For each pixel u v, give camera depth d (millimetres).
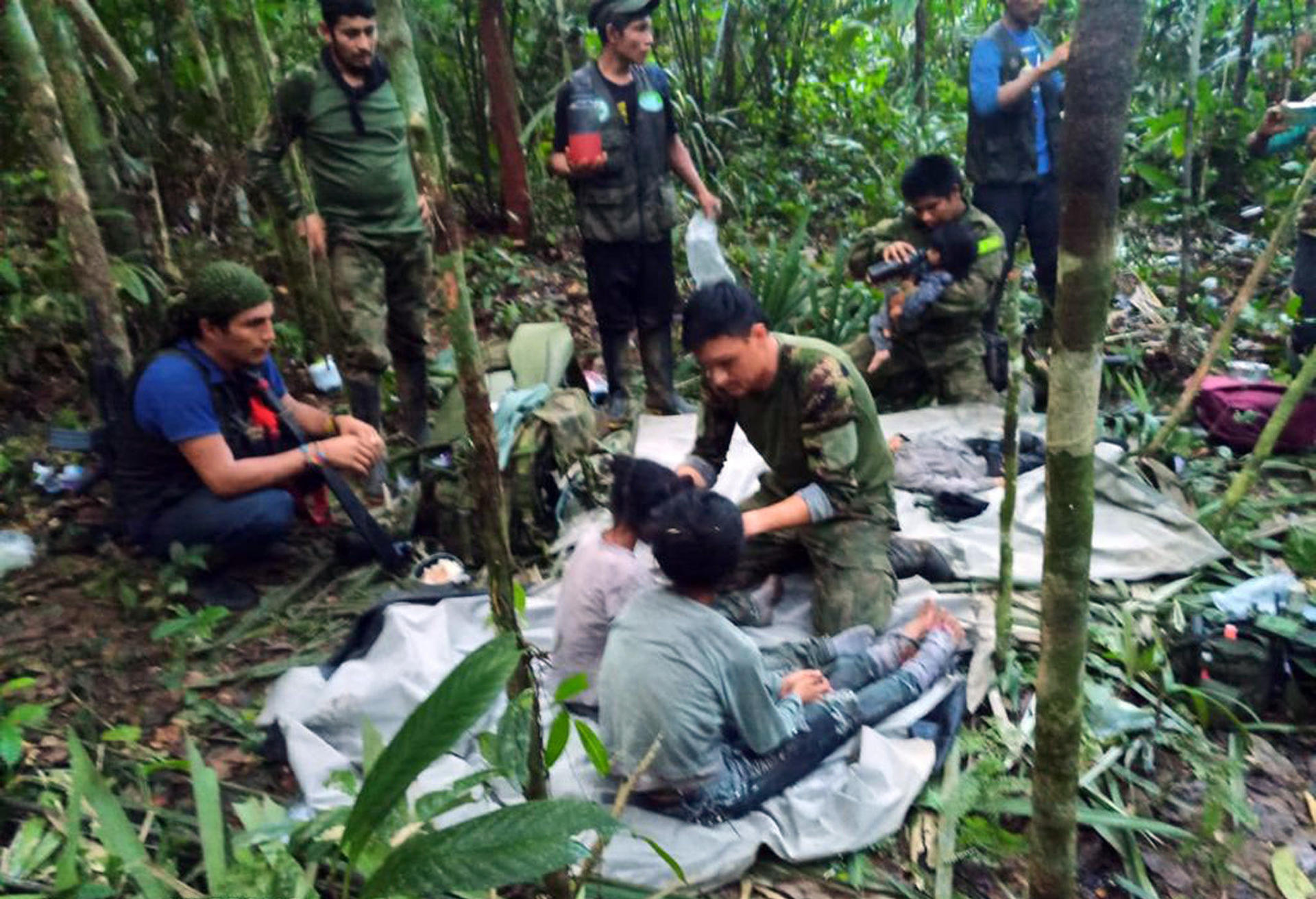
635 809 2438
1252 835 2516
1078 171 1433
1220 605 2945
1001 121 4605
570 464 3688
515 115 6000
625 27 4125
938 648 2895
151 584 3293
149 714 2807
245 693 2900
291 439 3436
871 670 2857
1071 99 1412
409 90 1377
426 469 3596
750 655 2393
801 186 7074
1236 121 6137
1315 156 3746
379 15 1354
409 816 2051
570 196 6648
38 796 2459
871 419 3049
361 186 3830
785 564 3334
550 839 1387
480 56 6141
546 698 2762
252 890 2014
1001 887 2350
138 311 4176
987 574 3361
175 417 3115
